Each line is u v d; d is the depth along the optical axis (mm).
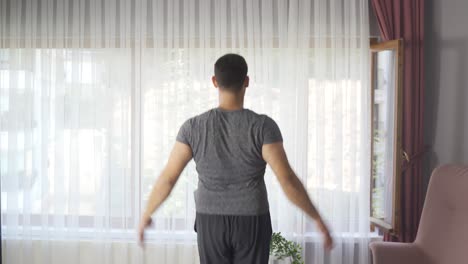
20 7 3484
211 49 3479
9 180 3561
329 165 3480
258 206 1856
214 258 1895
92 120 3527
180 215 3533
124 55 3484
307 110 3436
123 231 3543
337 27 3447
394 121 3250
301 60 3445
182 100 3475
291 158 3447
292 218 3469
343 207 3492
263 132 1838
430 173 3525
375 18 3510
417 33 3398
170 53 3457
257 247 1870
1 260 3564
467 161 3490
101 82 3502
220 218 1858
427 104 3516
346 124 3463
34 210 3605
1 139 3570
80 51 3502
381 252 2928
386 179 3463
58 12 3486
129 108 3504
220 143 1841
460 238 2826
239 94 1894
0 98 3549
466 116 3486
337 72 3447
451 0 3473
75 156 3520
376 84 3473
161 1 3449
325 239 1904
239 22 3441
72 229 3562
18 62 3525
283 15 3432
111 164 3529
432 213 3004
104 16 3492
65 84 3512
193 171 3496
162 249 3539
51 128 3557
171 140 3477
